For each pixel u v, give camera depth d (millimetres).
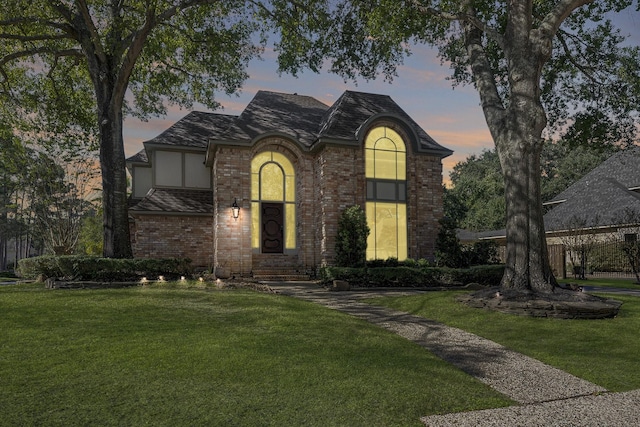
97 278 13625
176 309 9742
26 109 20625
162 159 22797
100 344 6762
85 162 22031
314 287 16219
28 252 61500
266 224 19969
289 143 19875
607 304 10312
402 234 19797
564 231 29344
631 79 16656
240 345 6875
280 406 4594
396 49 18547
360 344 7344
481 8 14438
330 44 18766
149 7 14578
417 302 11883
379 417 4465
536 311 10008
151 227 20766
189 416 4230
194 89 21672
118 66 17172
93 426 3951
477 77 13844
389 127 19922
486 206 49938
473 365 6680
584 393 5551
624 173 33781
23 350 6371
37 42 19594
